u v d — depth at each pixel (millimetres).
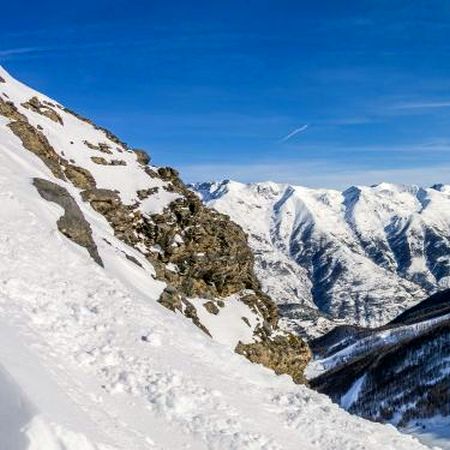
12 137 57750
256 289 66500
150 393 22312
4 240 28703
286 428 24484
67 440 13719
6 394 14250
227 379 26953
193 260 61281
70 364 21703
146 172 72938
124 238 58938
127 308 28250
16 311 23141
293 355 60281
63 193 43062
